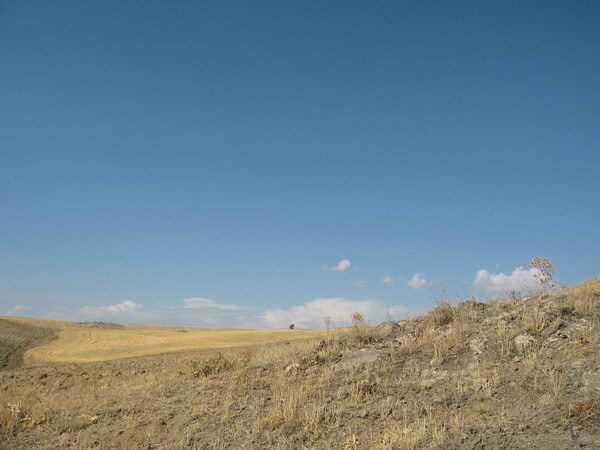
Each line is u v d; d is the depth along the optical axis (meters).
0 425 11.10
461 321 11.72
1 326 55.25
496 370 8.74
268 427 8.81
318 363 11.93
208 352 25.78
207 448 8.48
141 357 29.50
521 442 6.08
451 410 7.82
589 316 9.87
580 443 5.74
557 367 8.04
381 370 10.38
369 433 7.76
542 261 12.34
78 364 28.12
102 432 10.12
